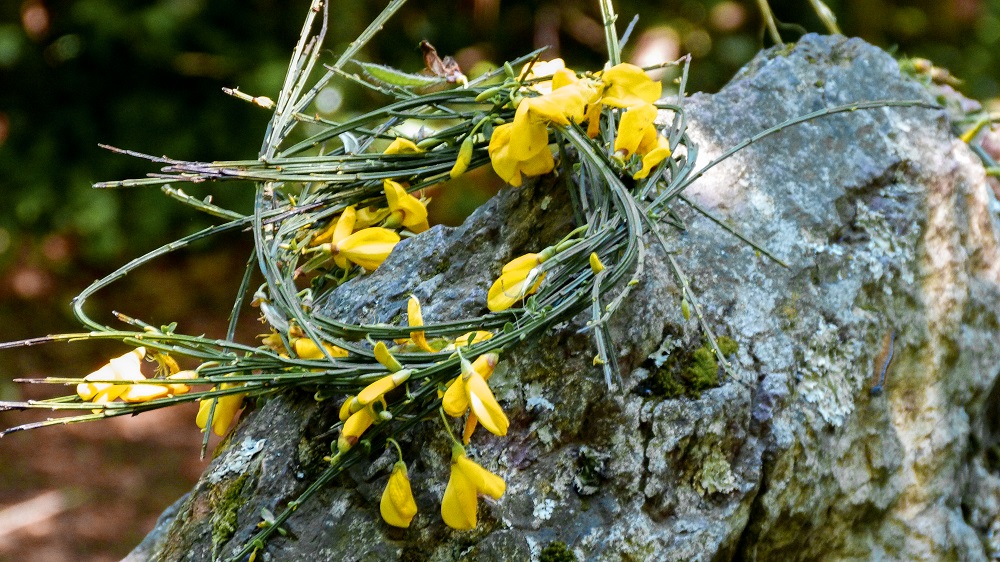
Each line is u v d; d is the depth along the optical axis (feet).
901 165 2.40
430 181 2.31
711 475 2.15
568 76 2.17
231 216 2.28
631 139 2.13
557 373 2.14
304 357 2.14
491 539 2.10
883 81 2.48
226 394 2.11
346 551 2.12
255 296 2.20
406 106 2.29
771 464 2.18
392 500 2.06
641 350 2.14
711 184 2.32
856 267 2.33
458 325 2.08
